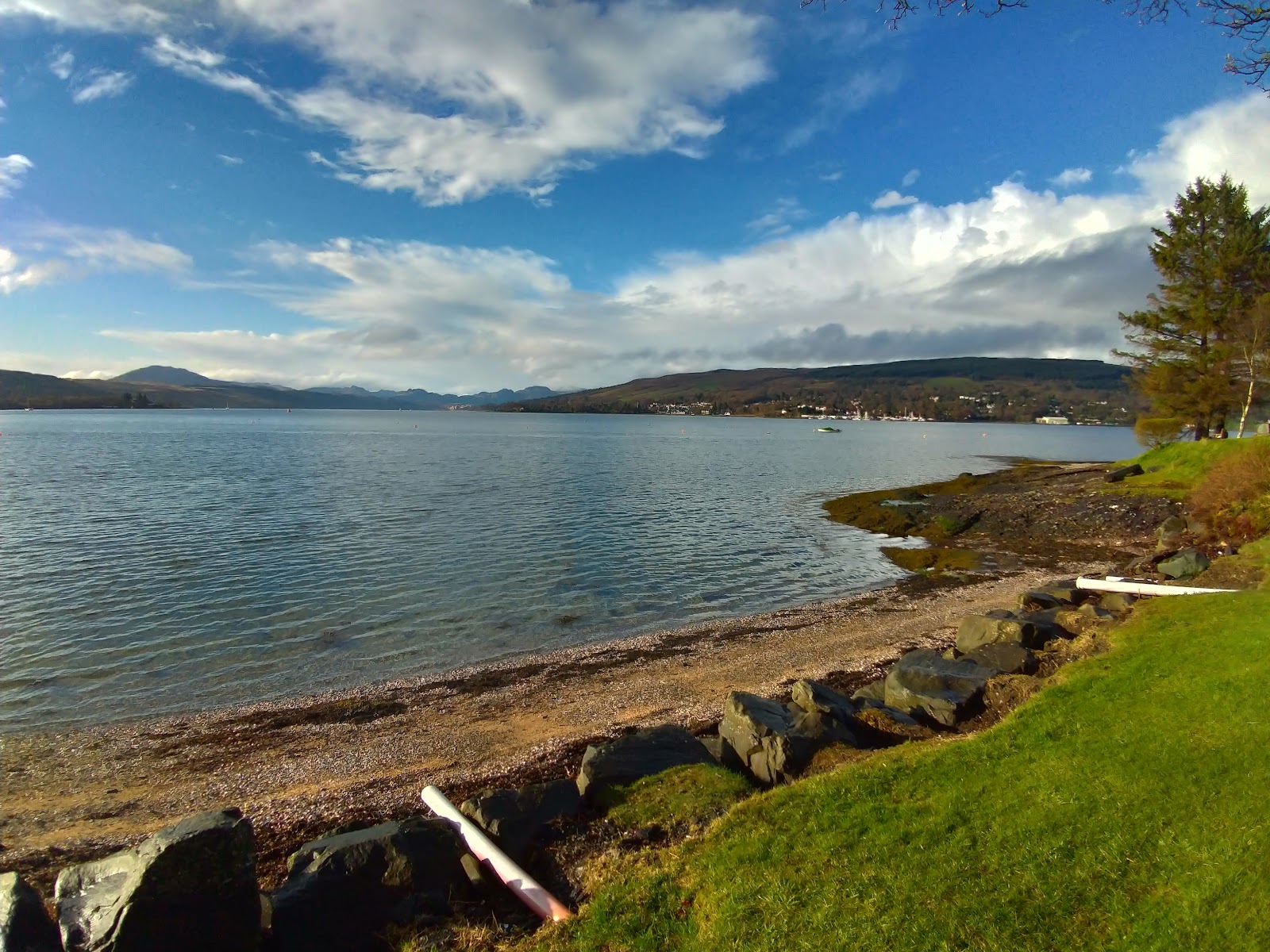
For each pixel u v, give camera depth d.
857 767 8.45
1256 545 21.03
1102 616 15.51
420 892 7.09
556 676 15.93
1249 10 7.56
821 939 5.45
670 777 9.19
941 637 18.52
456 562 26.97
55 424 152.25
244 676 15.92
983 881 5.89
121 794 10.74
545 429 176.38
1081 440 154.62
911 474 66.50
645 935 5.91
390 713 13.85
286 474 56.66
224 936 5.90
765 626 19.88
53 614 19.89
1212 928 5.02
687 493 50.09
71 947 5.52
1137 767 7.36
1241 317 41.41
